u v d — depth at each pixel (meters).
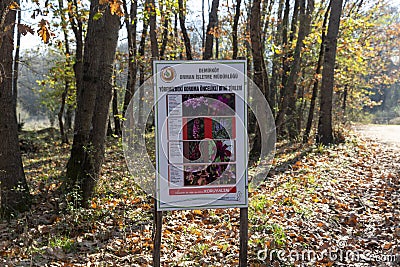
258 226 6.92
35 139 23.89
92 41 9.55
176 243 6.59
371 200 8.80
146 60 15.99
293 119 20.27
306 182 10.28
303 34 17.27
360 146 16.48
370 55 21.56
